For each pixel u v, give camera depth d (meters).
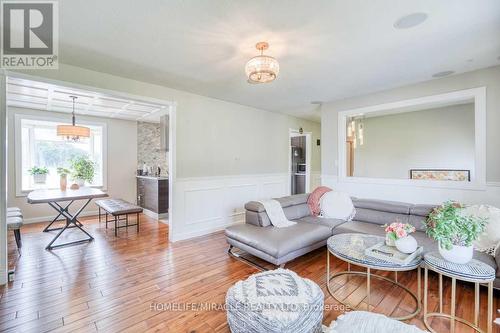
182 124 3.89
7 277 2.47
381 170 5.67
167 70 2.97
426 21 1.93
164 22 1.96
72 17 1.89
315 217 3.74
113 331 1.79
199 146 4.12
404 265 1.94
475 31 2.09
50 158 5.24
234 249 3.46
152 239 3.92
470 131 4.57
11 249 3.42
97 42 2.29
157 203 5.23
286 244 2.69
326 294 2.30
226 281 2.54
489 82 2.93
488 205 2.69
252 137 5.03
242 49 2.42
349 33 2.11
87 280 2.54
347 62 2.73
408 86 3.57
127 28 2.05
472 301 2.16
